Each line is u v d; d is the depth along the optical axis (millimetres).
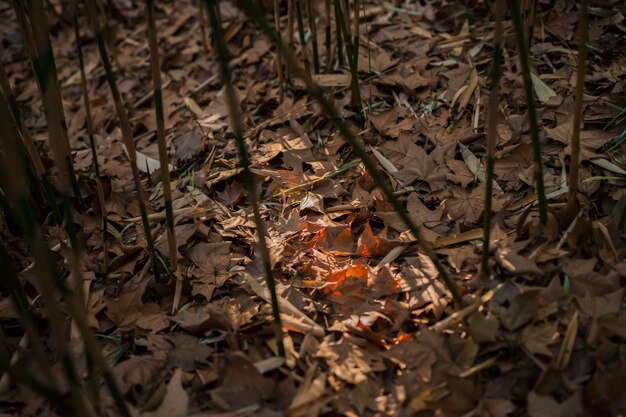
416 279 1228
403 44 1900
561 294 1117
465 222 1334
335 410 1033
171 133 1825
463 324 1120
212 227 1433
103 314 1261
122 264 1353
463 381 1023
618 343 1062
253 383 1066
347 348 1118
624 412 965
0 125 854
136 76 2113
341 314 1196
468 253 1249
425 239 1305
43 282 834
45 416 1080
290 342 1148
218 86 1979
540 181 1166
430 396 1032
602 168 1366
